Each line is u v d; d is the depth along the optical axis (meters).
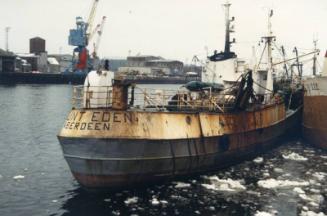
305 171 22.11
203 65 30.62
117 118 16.91
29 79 121.81
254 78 30.06
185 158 18.80
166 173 18.34
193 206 15.99
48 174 21.30
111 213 15.20
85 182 17.22
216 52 30.22
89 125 16.77
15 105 59.69
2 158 25.02
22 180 20.05
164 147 17.81
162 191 17.80
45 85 118.44
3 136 33.19
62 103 65.00
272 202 16.75
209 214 15.20
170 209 15.61
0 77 117.25
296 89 35.22
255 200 16.94
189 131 19.08
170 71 177.38
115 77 18.78
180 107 21.67
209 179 19.88
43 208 15.99
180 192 17.72
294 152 27.64
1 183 19.48
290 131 32.00
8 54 124.19
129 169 17.02
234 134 22.23
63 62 164.75
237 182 19.38
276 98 29.58
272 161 24.55
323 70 28.56
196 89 23.75
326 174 21.47
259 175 21.00
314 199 17.31
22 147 28.73
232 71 28.92
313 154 27.05
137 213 15.17
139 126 17.19
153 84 144.88
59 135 17.28
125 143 16.59
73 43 127.81
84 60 128.75
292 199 17.20
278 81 36.84
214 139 20.47
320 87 27.58
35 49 158.00
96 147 16.44
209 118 20.53
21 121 42.72
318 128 28.45
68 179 20.28
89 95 18.08
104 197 17.08
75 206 16.11
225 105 23.42
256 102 27.16
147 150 17.25
